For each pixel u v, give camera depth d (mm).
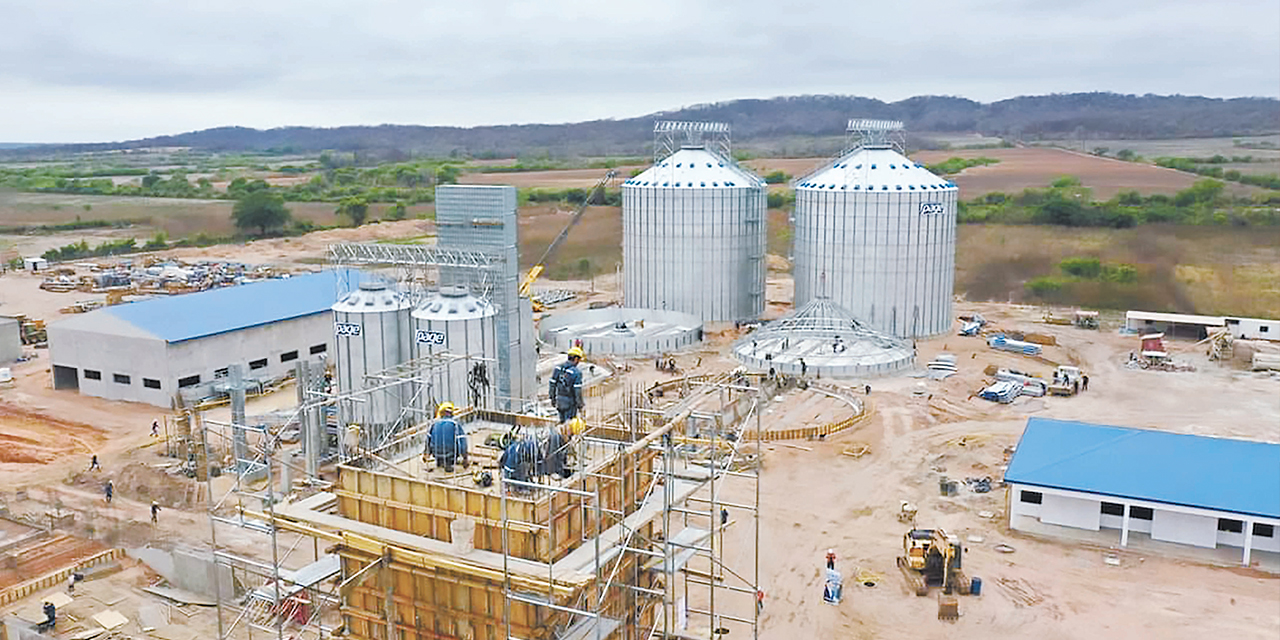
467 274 88688
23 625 54844
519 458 31453
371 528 32812
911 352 122312
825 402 105812
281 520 34438
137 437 92875
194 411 92875
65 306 163500
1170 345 134250
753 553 67250
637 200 149375
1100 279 177250
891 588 62344
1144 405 104938
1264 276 177375
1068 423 81000
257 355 111500
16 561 64812
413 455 36875
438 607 31938
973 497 78125
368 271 128125
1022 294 173625
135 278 189750
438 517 31656
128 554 65625
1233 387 112250
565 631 32062
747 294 152000
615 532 32969
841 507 76062
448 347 80312
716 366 121312
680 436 44062
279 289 123312
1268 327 133000
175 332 104188
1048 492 70750
